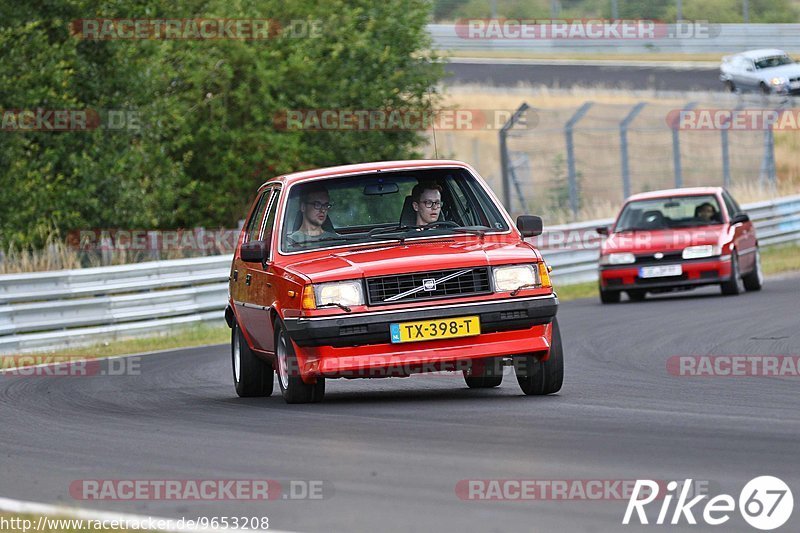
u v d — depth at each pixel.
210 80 99.75
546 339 32.50
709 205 73.38
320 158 104.25
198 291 69.94
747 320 55.06
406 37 107.62
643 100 163.88
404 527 18.34
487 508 19.41
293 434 27.95
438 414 30.11
